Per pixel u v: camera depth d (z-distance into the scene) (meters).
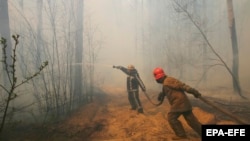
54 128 5.94
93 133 5.87
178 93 4.79
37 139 5.41
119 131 5.88
